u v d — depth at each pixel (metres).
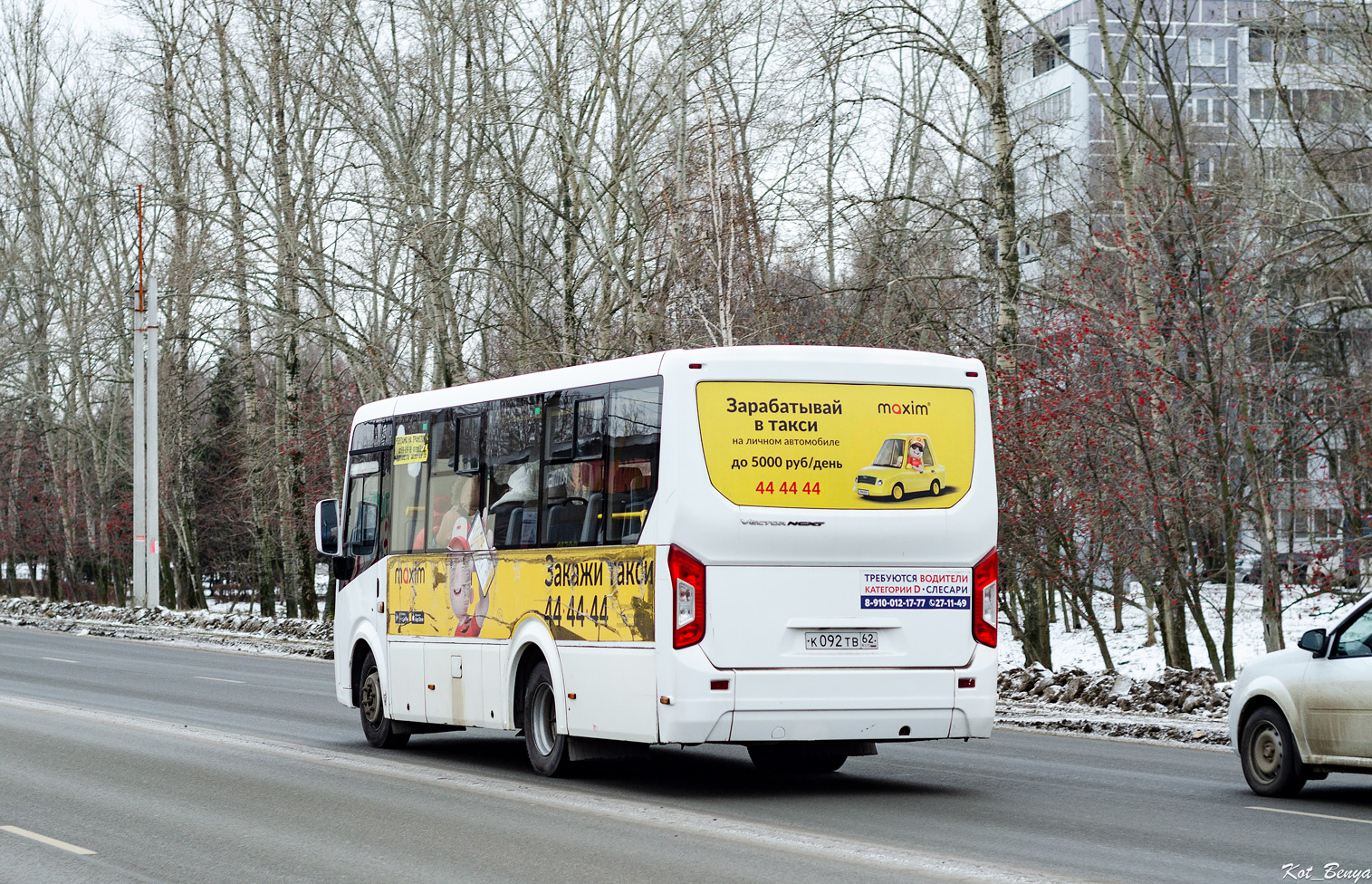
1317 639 11.52
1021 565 24.89
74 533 58.62
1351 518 25.22
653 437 11.85
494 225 33.53
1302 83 29.31
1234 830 10.10
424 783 12.59
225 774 13.04
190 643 37.25
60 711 18.52
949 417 12.30
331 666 29.55
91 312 53.19
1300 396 24.89
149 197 43.97
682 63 30.67
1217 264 22.94
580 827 10.23
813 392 11.95
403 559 15.41
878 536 11.93
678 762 14.40
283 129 37.22
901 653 11.98
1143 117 24.05
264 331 41.84
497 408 13.99
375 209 34.94
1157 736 16.81
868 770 13.76
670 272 29.91
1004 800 11.67
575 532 12.70
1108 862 8.83
